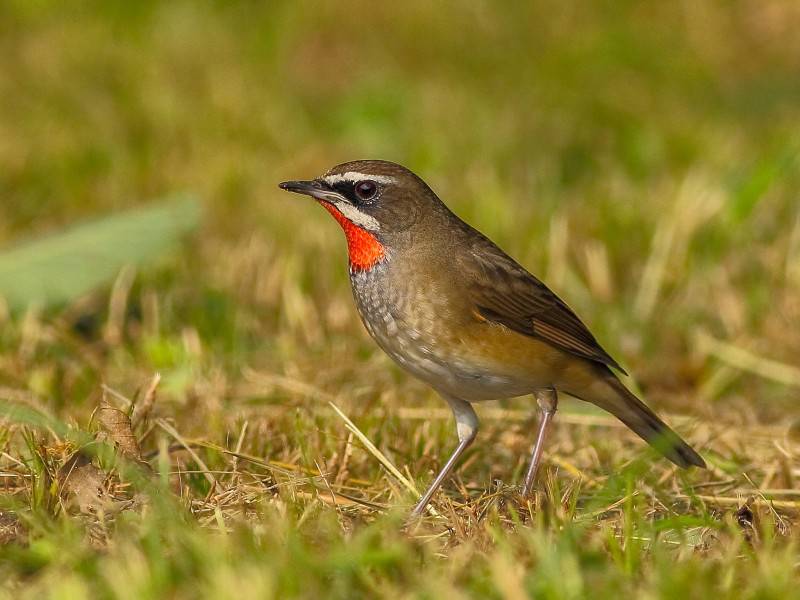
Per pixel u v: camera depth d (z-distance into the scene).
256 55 21.58
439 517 8.94
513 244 15.03
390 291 9.99
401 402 11.68
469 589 7.39
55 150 17.45
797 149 15.15
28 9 22.48
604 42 21.53
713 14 22.70
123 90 19.55
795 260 14.46
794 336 13.45
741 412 12.26
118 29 22.11
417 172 17.69
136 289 13.97
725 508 9.68
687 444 10.10
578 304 14.26
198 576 7.46
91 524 8.35
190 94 19.47
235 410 11.26
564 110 19.56
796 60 21.84
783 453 10.59
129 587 7.09
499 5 23.14
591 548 8.04
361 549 7.69
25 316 12.66
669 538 8.56
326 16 22.55
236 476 9.46
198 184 16.62
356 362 12.80
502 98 20.16
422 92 19.94
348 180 10.09
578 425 11.66
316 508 8.62
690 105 20.06
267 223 15.55
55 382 11.77
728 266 14.56
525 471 10.58
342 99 20.16
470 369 9.99
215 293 13.88
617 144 18.55
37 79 19.78
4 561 7.72
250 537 7.86
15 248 13.05
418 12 22.50
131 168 17.09
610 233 15.17
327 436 10.24
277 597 7.18
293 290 13.81
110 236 13.11
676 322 13.95
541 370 10.12
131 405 10.21
